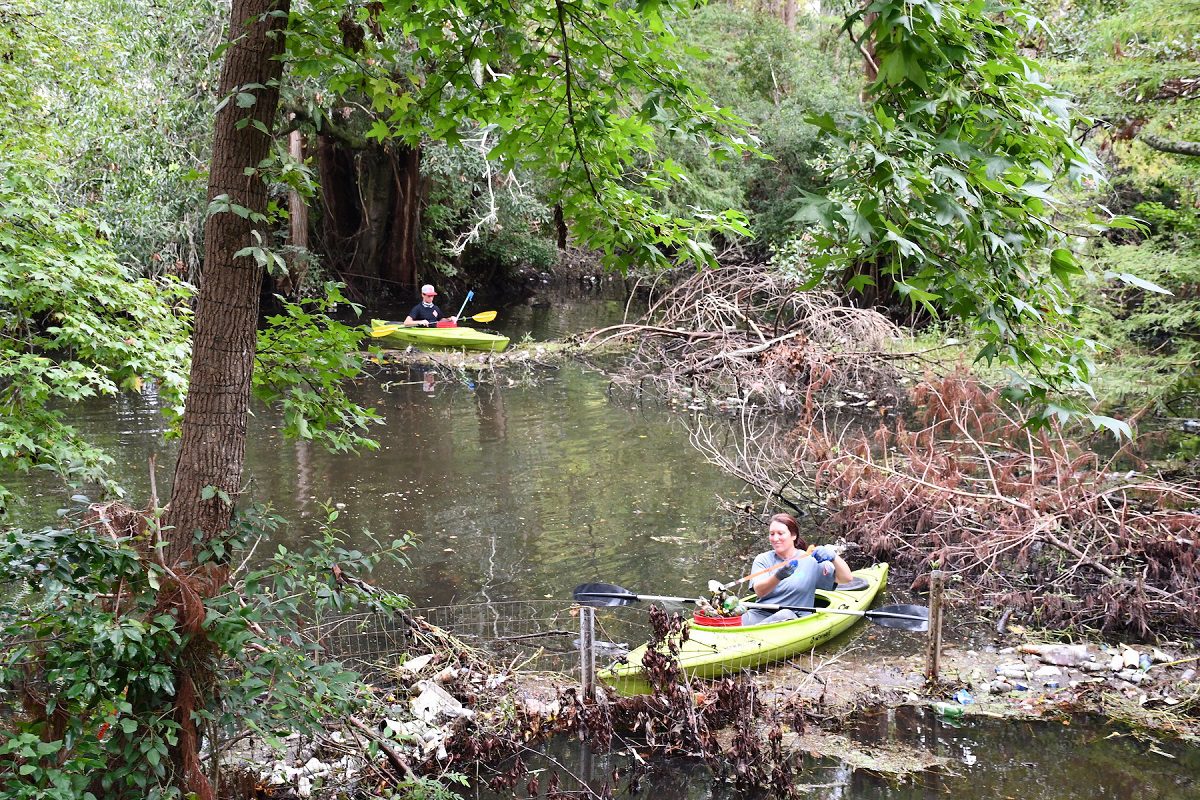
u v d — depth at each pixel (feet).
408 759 14.78
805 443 30.78
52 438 17.03
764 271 53.42
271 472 31.45
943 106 8.84
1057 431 27.43
